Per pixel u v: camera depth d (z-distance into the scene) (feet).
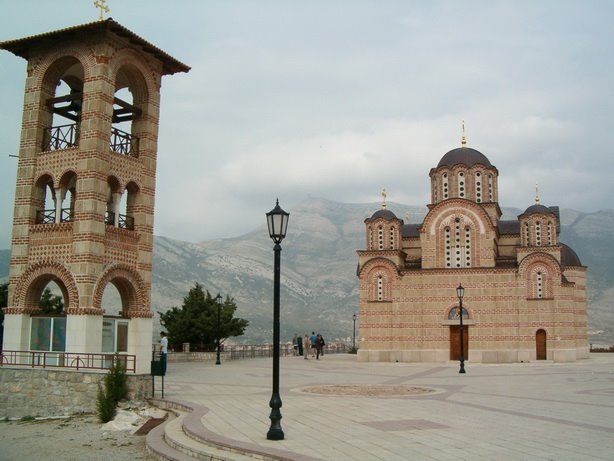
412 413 73.00
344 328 573.74
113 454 64.44
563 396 90.84
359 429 61.93
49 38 121.39
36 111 122.62
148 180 126.82
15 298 116.78
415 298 189.67
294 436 58.29
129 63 124.88
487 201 202.39
